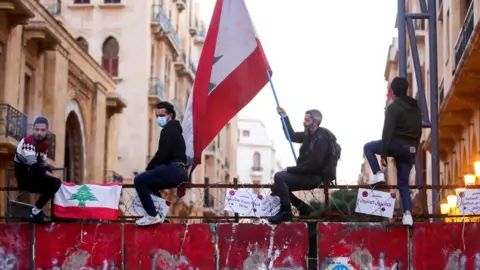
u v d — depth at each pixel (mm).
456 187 12102
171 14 55750
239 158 120375
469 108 24672
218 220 12852
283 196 12047
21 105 29797
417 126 12070
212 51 14047
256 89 14086
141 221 12109
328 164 12242
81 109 36625
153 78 48375
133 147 46781
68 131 36531
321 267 11930
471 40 18906
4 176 27859
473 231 11914
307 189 12258
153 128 48844
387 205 12055
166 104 12406
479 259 11859
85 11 47656
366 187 12195
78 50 35438
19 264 12141
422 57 35969
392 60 47344
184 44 60656
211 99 14039
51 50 32000
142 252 12117
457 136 27469
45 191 12211
